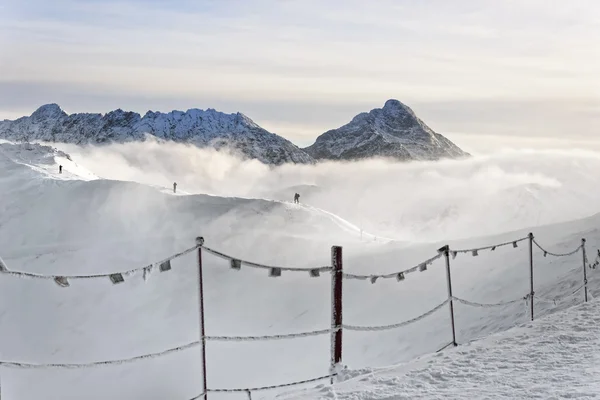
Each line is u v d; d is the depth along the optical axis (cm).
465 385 686
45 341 3020
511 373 730
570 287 1947
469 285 2664
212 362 2461
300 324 2920
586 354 814
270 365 2336
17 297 3462
